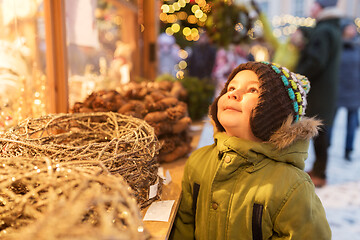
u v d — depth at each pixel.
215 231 0.78
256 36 2.71
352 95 2.73
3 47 1.03
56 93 1.12
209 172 0.84
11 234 0.46
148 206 0.72
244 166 0.78
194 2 2.29
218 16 2.26
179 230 0.88
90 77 1.48
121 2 1.85
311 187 0.75
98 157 0.60
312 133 0.79
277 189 0.73
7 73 1.04
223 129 0.91
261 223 0.73
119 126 0.88
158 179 0.76
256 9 2.41
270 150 0.77
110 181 0.45
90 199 0.39
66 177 0.48
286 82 0.78
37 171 0.49
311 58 2.22
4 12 1.03
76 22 1.29
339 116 5.24
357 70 2.72
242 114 0.78
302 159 0.79
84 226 0.38
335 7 2.27
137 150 0.65
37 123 0.85
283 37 5.47
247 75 0.81
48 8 1.06
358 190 2.21
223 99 0.82
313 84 2.28
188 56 3.17
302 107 0.81
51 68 1.10
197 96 1.73
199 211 0.83
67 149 0.66
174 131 1.06
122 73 2.01
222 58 3.42
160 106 1.04
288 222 0.71
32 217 0.48
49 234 0.33
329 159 2.91
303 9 6.48
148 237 0.55
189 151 1.15
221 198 0.77
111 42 1.85
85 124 0.90
